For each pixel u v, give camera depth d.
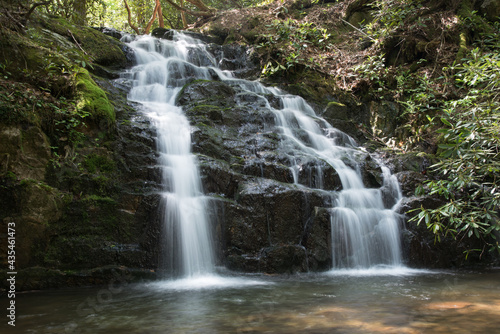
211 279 5.12
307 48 11.73
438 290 4.41
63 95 6.27
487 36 10.82
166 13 18.61
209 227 5.49
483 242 6.83
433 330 2.86
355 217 6.21
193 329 2.96
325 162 6.93
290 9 13.92
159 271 5.15
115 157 5.89
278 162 6.83
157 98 8.55
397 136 9.72
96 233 5.11
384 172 7.69
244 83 9.55
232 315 3.34
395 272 5.84
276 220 5.81
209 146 6.85
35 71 6.29
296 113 8.84
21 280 4.53
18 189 4.68
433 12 11.60
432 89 9.87
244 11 13.70
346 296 4.09
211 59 10.92
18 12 7.34
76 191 5.27
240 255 5.57
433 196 6.87
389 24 11.17
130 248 5.17
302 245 5.90
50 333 2.91
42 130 5.46
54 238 4.91
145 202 5.39
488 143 5.39
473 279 5.23
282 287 4.60
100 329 3.00
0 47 6.14
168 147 6.56
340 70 11.22
